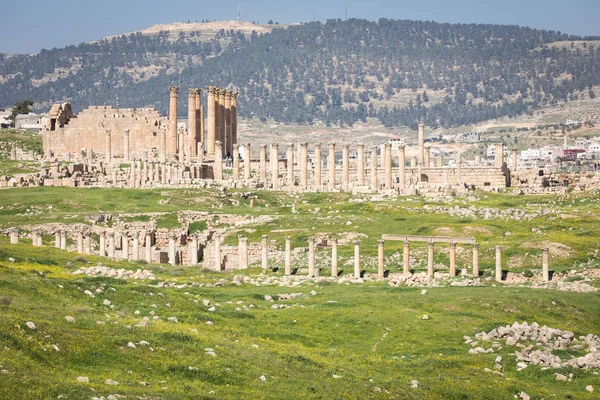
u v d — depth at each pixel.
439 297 132.75
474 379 96.06
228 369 87.69
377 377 94.56
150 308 111.25
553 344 110.81
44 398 71.38
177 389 79.31
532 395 92.12
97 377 79.25
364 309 125.88
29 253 146.50
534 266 166.25
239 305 125.62
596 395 92.69
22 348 80.44
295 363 95.12
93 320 93.81
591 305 133.75
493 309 126.44
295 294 137.12
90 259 152.62
